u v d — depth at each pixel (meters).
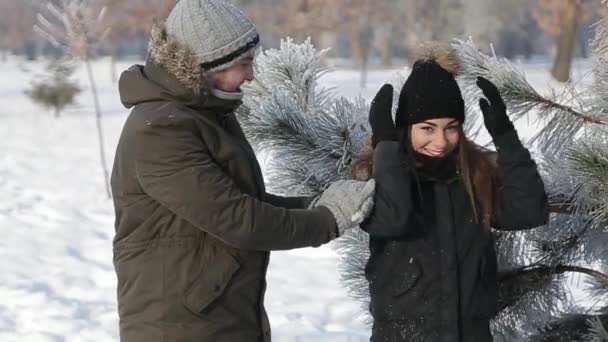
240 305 4.31
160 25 4.29
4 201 18.27
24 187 20.44
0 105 45.47
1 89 56.94
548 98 4.78
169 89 4.21
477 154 4.34
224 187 4.09
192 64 4.16
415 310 4.32
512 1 52.94
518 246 5.21
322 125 4.97
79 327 9.77
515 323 5.27
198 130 4.18
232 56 4.26
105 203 18.45
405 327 4.36
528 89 4.78
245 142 4.56
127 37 56.59
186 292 4.20
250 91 5.38
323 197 4.33
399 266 4.34
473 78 4.86
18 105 45.50
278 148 5.14
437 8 51.97
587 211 4.60
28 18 100.50
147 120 4.11
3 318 10.06
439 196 4.35
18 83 62.09
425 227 4.32
